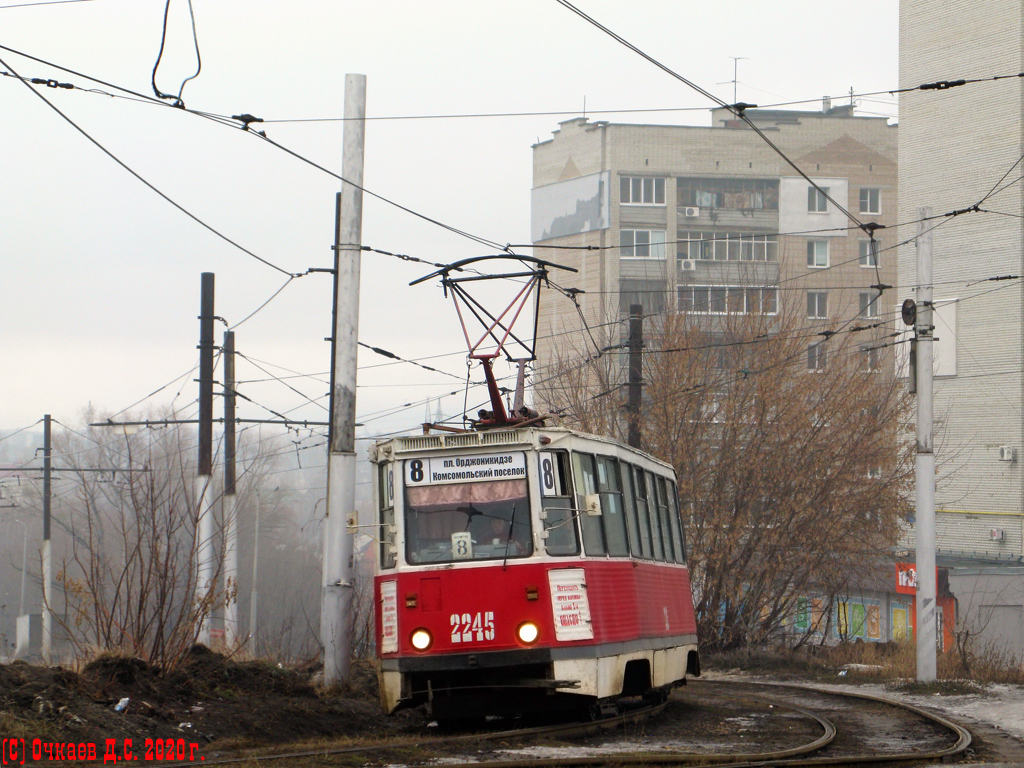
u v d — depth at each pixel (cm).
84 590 3086
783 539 7000
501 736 2684
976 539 9662
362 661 4306
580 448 3092
